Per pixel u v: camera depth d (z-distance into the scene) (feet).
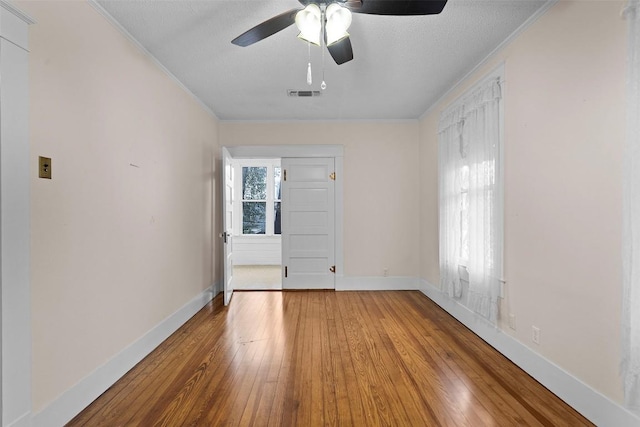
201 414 6.16
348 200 15.74
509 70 8.32
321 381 7.32
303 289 15.87
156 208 9.34
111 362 7.22
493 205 8.77
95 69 6.84
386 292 15.33
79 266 6.34
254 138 15.65
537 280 7.33
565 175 6.54
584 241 6.09
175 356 8.61
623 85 5.34
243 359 8.41
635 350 4.99
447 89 11.84
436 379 7.39
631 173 5.01
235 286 16.71
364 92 12.14
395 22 7.63
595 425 5.78
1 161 4.77
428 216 14.39
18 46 5.01
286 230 15.90
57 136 5.83
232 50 8.91
